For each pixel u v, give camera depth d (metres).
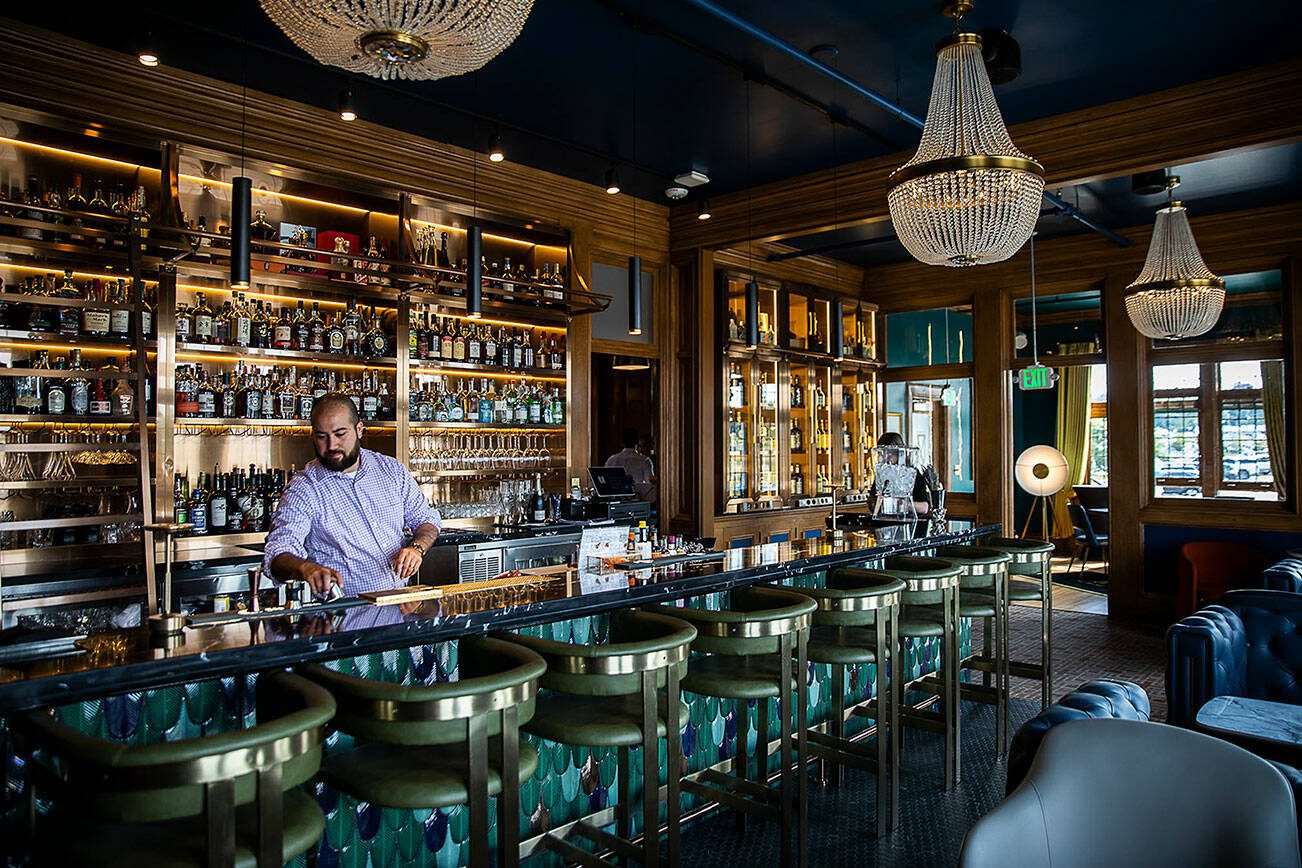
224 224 5.13
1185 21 4.31
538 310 6.31
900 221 3.66
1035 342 8.63
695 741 3.66
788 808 2.99
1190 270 6.21
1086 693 2.42
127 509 4.73
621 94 5.17
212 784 1.58
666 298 7.76
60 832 1.79
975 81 3.60
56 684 1.83
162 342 4.55
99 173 4.84
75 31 4.28
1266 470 7.49
